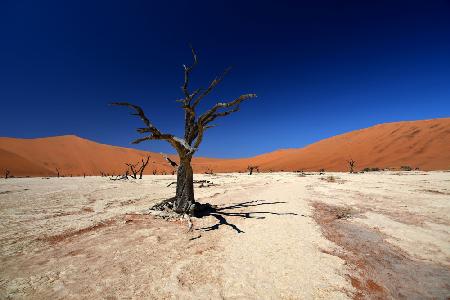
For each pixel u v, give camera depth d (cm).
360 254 668
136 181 3409
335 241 766
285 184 2645
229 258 641
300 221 988
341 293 483
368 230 881
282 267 588
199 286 509
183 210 1090
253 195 1747
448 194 1625
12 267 597
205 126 1063
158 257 651
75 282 527
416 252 682
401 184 2305
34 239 793
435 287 507
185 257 650
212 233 848
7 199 1636
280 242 750
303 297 470
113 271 575
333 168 6456
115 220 1031
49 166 7750
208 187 2403
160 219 1031
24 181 3541
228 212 1170
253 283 520
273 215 1088
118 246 730
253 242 754
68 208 1305
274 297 471
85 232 869
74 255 668
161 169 8981
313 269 578
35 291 494
